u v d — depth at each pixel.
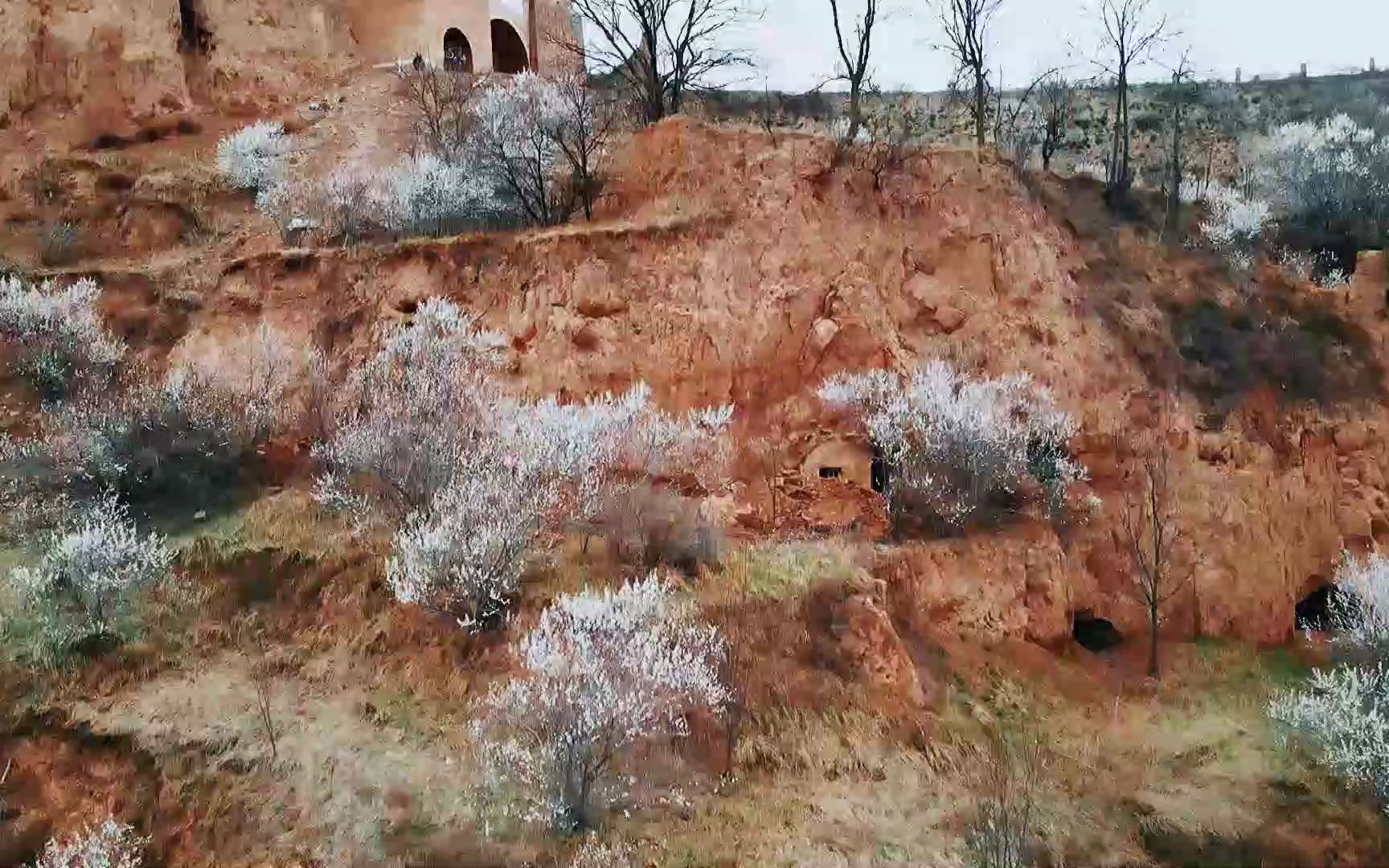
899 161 21.47
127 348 20.39
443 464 16.45
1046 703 15.60
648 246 20.16
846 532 17.16
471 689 13.40
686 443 17.86
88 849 10.98
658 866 11.03
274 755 12.44
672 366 19.33
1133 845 12.80
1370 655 17.16
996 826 11.71
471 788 12.00
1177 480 19.73
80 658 13.59
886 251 20.55
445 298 20.44
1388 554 20.62
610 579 14.88
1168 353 21.20
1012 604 17.09
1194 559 19.16
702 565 15.44
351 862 11.10
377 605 14.73
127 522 16.42
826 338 19.19
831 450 18.59
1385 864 13.11
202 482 17.56
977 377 19.55
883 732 13.56
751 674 13.62
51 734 12.52
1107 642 18.50
